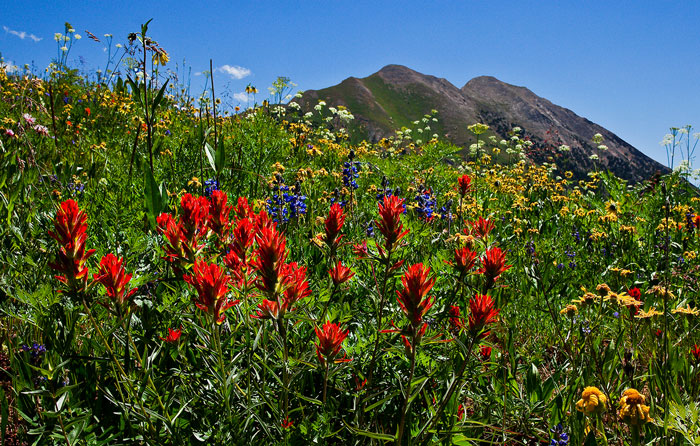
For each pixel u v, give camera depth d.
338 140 11.12
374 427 1.88
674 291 3.69
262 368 1.74
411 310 1.47
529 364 2.36
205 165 5.34
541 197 8.95
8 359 2.10
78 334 2.03
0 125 5.06
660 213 5.84
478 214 6.17
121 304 1.44
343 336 1.56
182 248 1.68
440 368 2.09
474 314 1.61
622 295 2.38
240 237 1.59
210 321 1.49
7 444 1.62
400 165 8.52
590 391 1.63
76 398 1.45
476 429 1.94
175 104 8.86
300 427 1.56
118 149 6.20
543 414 2.26
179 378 1.85
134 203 3.27
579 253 5.55
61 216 1.31
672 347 2.30
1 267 2.44
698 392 2.28
